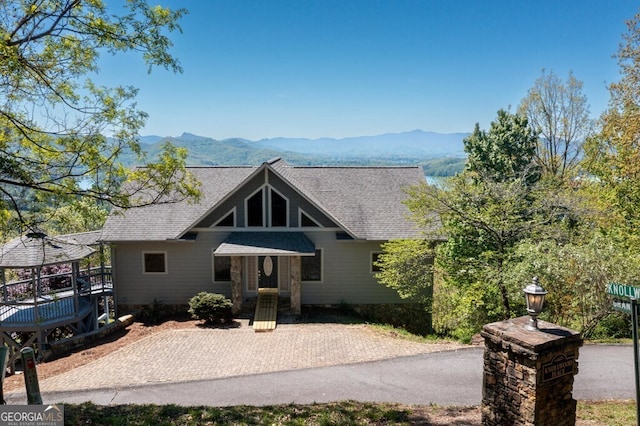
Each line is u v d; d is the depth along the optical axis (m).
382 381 10.62
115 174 10.41
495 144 33.72
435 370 11.18
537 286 6.15
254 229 20.70
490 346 6.35
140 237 19.91
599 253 12.58
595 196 20.53
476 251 16.83
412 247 18.17
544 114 34.25
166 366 13.56
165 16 9.90
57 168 9.86
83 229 26.53
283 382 10.96
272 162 21.53
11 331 16.41
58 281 22.12
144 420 7.81
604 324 13.66
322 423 7.64
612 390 9.28
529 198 18.50
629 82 18.69
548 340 5.73
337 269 20.88
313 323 18.58
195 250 20.56
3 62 8.05
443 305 18.77
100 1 9.32
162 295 20.66
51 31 9.25
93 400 10.16
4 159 8.80
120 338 17.53
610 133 19.73
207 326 18.42
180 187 11.56
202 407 8.66
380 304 21.03
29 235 9.98
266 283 21.28
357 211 21.64
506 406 6.12
